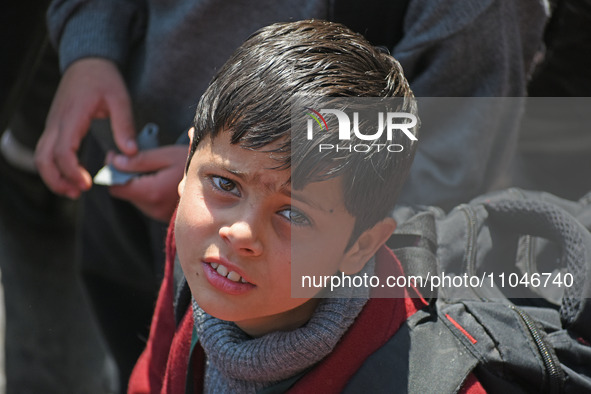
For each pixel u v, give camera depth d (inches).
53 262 237.9
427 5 136.6
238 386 103.0
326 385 97.8
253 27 147.6
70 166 166.6
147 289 186.7
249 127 84.4
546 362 97.0
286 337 96.9
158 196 156.9
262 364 97.1
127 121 162.1
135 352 186.1
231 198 88.0
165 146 168.1
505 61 140.9
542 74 191.5
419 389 94.7
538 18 147.5
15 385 229.5
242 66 90.0
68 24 173.2
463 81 141.2
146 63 163.8
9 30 180.7
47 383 230.7
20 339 232.5
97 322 191.8
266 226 87.2
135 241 184.2
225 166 85.8
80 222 197.9
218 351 100.5
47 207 231.8
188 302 117.0
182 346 113.8
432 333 100.7
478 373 97.7
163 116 164.6
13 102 194.2
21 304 234.5
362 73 91.0
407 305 104.2
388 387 95.3
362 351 98.8
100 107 166.1
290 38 92.6
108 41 167.8
